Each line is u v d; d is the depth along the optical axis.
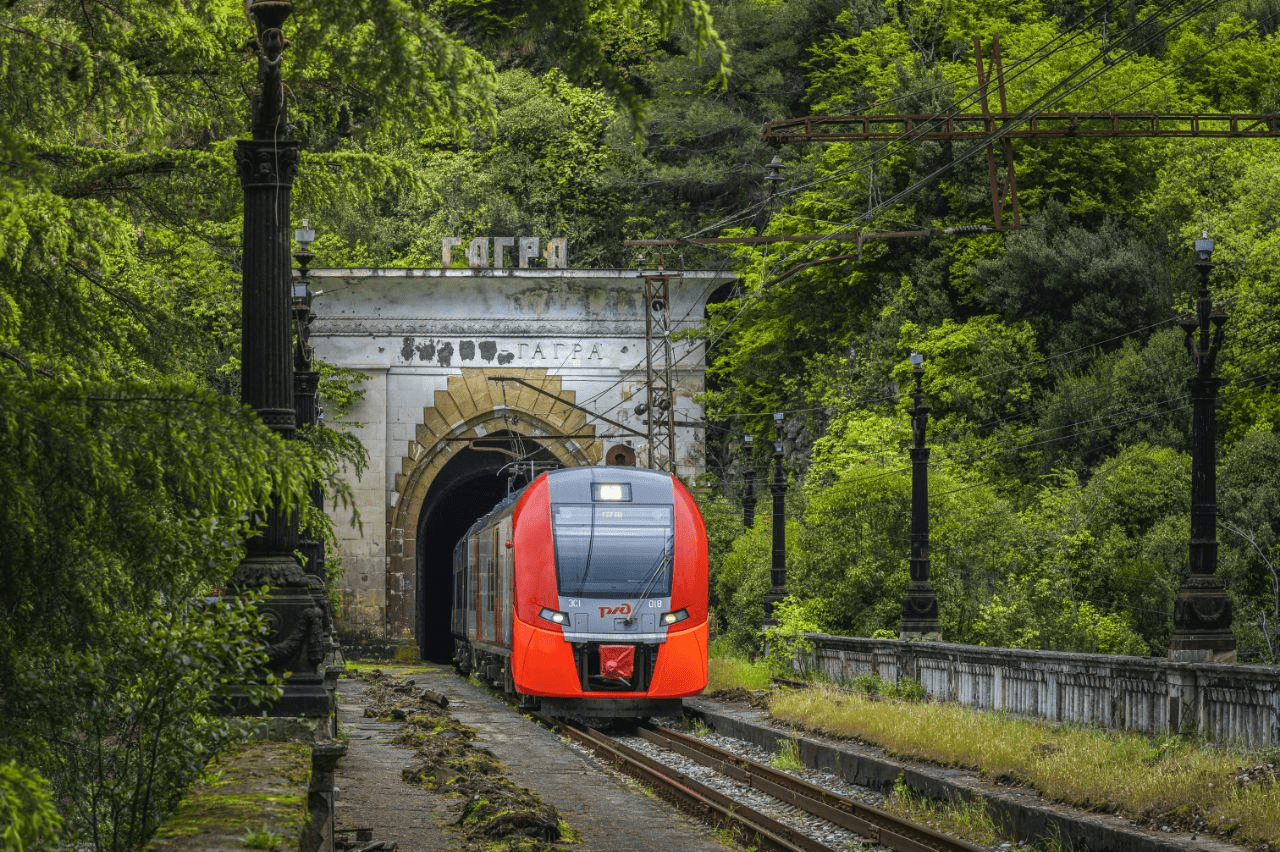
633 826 25.41
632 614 42.78
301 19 14.04
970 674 37.66
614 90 12.41
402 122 15.36
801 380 85.69
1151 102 77.69
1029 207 78.19
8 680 12.18
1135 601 55.12
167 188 23.33
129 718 14.45
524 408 85.62
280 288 17.30
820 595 56.75
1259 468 57.19
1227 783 22.09
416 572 84.69
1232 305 62.59
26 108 18.53
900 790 29.52
